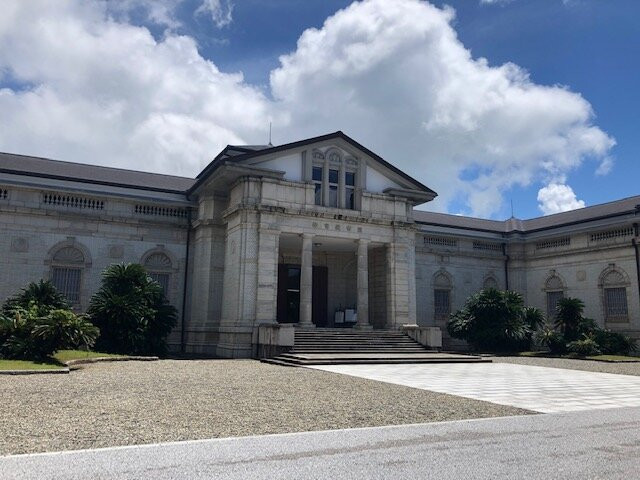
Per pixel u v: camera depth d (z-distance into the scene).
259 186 29.59
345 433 9.04
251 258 28.66
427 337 29.12
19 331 20.08
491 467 6.97
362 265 31.84
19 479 6.12
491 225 47.34
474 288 43.03
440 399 13.27
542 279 42.56
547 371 22.22
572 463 7.20
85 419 9.73
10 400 11.58
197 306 31.83
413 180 34.53
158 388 14.17
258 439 8.46
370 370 20.86
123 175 36.03
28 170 32.16
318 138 31.67
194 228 33.38
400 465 7.03
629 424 10.07
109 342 25.44
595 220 38.72
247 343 27.75
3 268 29.33
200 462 7.02
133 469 6.62
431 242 42.09
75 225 31.25
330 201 32.12
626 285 36.47
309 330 29.06
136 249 32.50
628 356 33.47
